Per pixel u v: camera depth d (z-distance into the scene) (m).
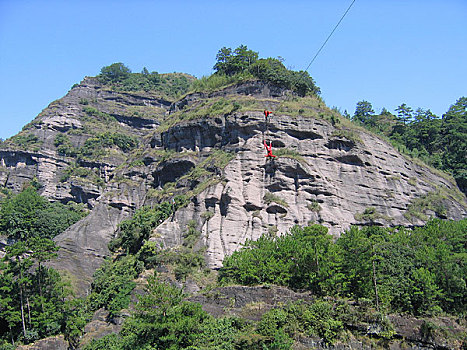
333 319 57.47
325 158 97.12
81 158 148.62
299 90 117.00
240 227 86.19
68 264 91.19
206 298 65.81
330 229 87.06
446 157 124.50
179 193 98.69
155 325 53.84
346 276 63.19
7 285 72.31
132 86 194.00
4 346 66.19
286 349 52.91
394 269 63.38
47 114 167.50
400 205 97.50
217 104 111.19
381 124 143.38
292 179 92.00
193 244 83.81
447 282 62.06
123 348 56.78
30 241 77.06
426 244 69.62
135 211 102.31
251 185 91.25
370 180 97.88
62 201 136.75
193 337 54.22
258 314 61.16
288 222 86.75
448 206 102.00
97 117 173.12
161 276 76.38
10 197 133.25
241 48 129.50
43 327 70.31
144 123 177.50
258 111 100.88
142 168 114.75
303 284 65.25
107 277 83.50
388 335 55.34
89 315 75.12
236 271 69.56
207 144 106.62
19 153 148.00
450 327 55.69
